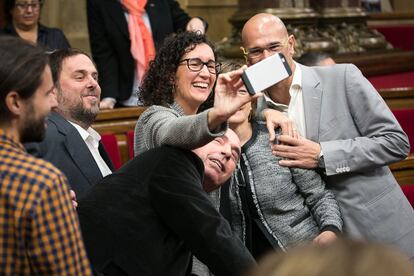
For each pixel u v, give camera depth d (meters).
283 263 0.95
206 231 2.33
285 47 3.41
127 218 2.37
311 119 3.34
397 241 3.33
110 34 5.70
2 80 1.97
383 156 3.27
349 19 7.07
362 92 3.32
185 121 2.40
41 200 1.87
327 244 0.98
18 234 1.86
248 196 3.20
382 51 7.20
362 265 0.92
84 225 2.37
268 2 6.48
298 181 3.27
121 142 5.32
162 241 2.38
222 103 2.30
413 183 4.55
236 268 2.31
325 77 3.38
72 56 3.24
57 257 1.88
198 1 8.54
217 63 3.03
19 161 1.92
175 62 2.90
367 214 3.31
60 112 3.21
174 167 2.41
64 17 7.92
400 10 9.60
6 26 5.36
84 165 3.07
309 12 6.62
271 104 3.40
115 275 2.32
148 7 5.82
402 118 5.55
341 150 3.23
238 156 2.72
